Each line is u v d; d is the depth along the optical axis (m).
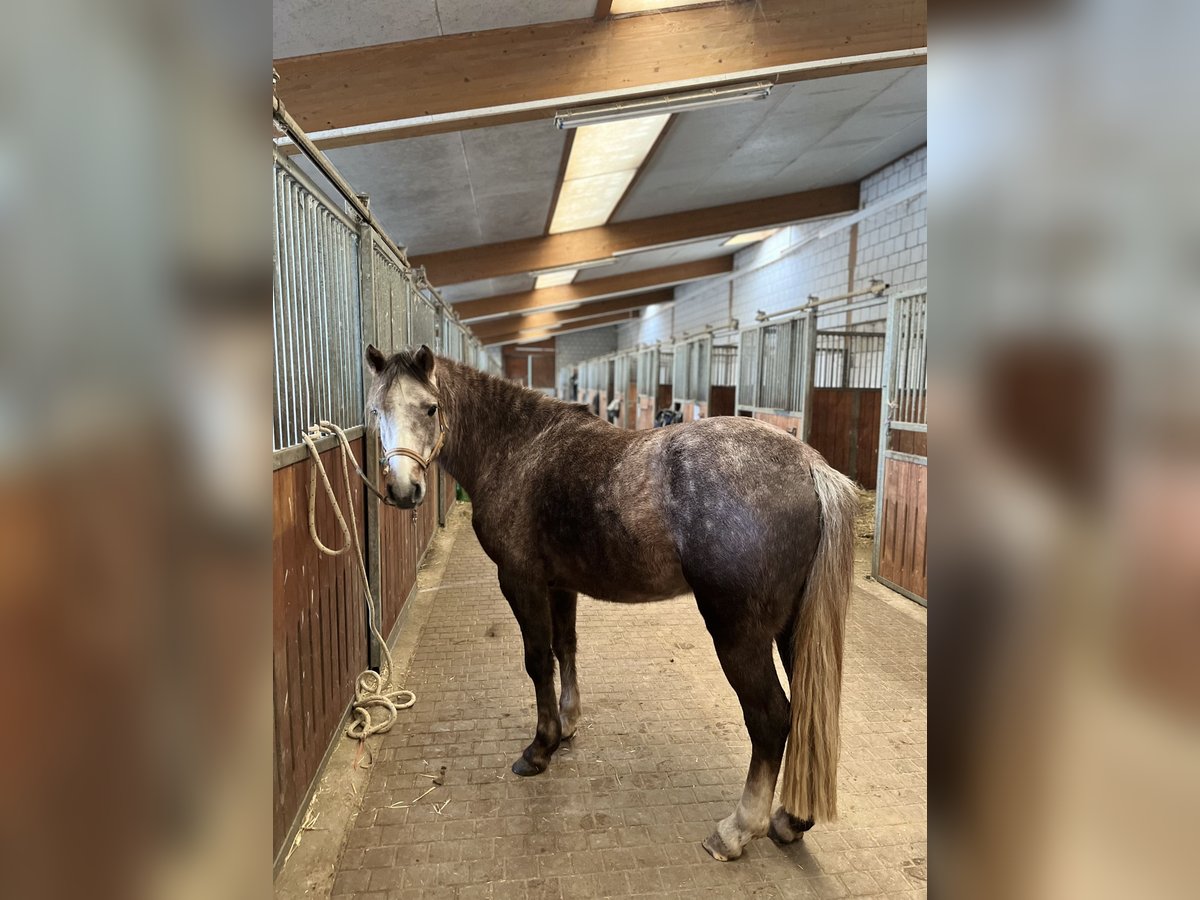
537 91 3.00
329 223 2.00
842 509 1.40
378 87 2.88
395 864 1.47
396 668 2.54
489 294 11.20
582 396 21.03
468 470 1.92
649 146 5.00
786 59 3.21
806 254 8.34
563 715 2.00
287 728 1.48
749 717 1.46
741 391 6.25
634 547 1.55
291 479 1.53
